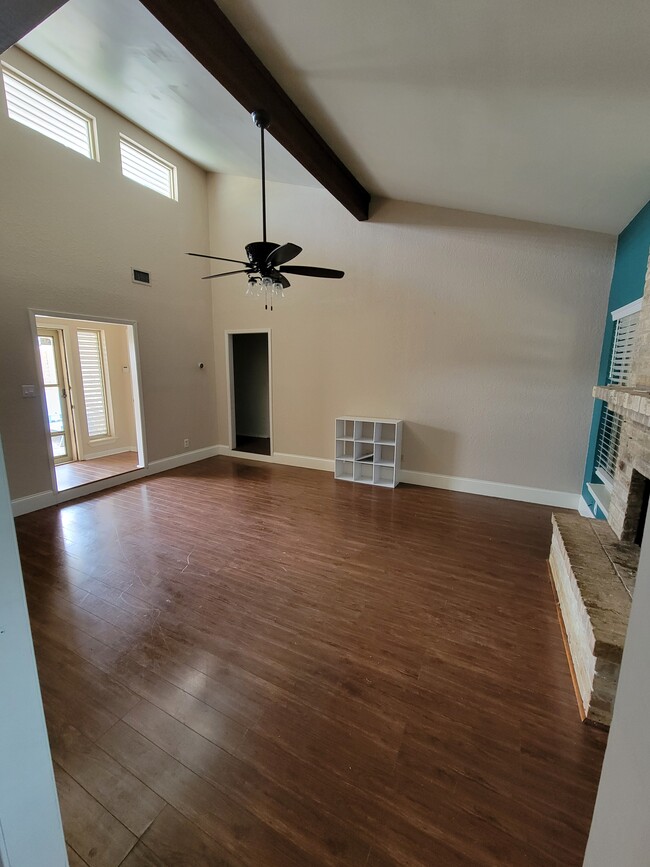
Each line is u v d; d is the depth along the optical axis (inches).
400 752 59.1
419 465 187.9
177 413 218.1
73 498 167.6
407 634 85.2
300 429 218.1
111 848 47.2
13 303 141.3
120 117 173.2
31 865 31.3
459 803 52.2
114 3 92.7
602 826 30.7
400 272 179.2
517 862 46.0
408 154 117.9
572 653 76.9
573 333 152.6
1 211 135.6
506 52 64.2
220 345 236.2
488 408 170.1
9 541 27.7
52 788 32.6
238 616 90.8
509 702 68.1
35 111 145.3
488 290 163.9
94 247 167.0
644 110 69.9
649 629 25.3
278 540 129.6
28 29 42.6
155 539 130.0
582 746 60.1
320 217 192.4
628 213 119.8
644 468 80.7
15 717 29.1
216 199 220.2
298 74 92.0
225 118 133.5
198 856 46.5
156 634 84.6
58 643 81.7
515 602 96.7
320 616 91.0
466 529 138.5
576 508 159.2
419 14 61.2
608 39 56.1
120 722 63.7
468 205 153.3
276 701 67.9
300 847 47.4
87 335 224.8
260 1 72.0
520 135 88.6
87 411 227.3
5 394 141.9
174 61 108.8
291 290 207.0
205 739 60.9
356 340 194.1
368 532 135.9
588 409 153.8
